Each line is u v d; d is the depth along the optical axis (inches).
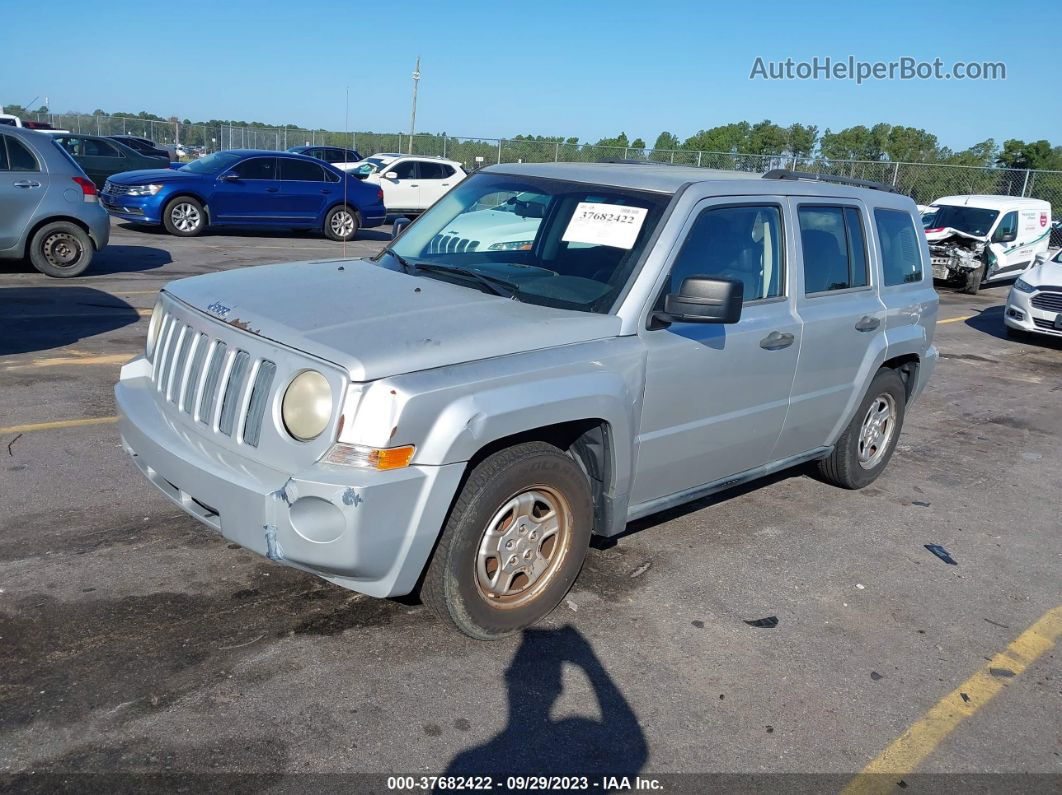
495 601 146.5
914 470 261.9
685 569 182.2
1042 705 145.6
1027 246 739.4
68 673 130.5
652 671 145.0
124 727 120.3
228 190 676.7
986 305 648.4
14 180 418.9
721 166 1111.6
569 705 134.0
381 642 145.6
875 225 215.6
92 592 152.8
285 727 123.2
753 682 144.7
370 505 122.5
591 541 190.7
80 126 1566.2
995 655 159.9
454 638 148.7
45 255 435.2
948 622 170.6
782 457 203.6
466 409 128.8
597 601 165.6
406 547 128.7
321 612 152.9
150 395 155.6
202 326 143.9
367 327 135.0
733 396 176.2
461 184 199.6
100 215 446.6
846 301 204.7
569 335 146.6
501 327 141.6
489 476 137.5
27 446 215.2
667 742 127.9
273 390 128.8
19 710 121.6
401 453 125.0
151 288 433.4
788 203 188.7
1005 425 323.6
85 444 219.5
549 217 173.5
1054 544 214.2
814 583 181.6
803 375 193.0
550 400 138.1
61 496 189.0
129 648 137.9
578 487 151.0
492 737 125.1
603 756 123.6
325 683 133.6
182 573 161.6
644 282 156.6
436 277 168.7
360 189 737.6
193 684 130.6
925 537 211.2
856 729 135.0
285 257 585.9
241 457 132.6
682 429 167.9
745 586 177.3
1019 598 183.5
